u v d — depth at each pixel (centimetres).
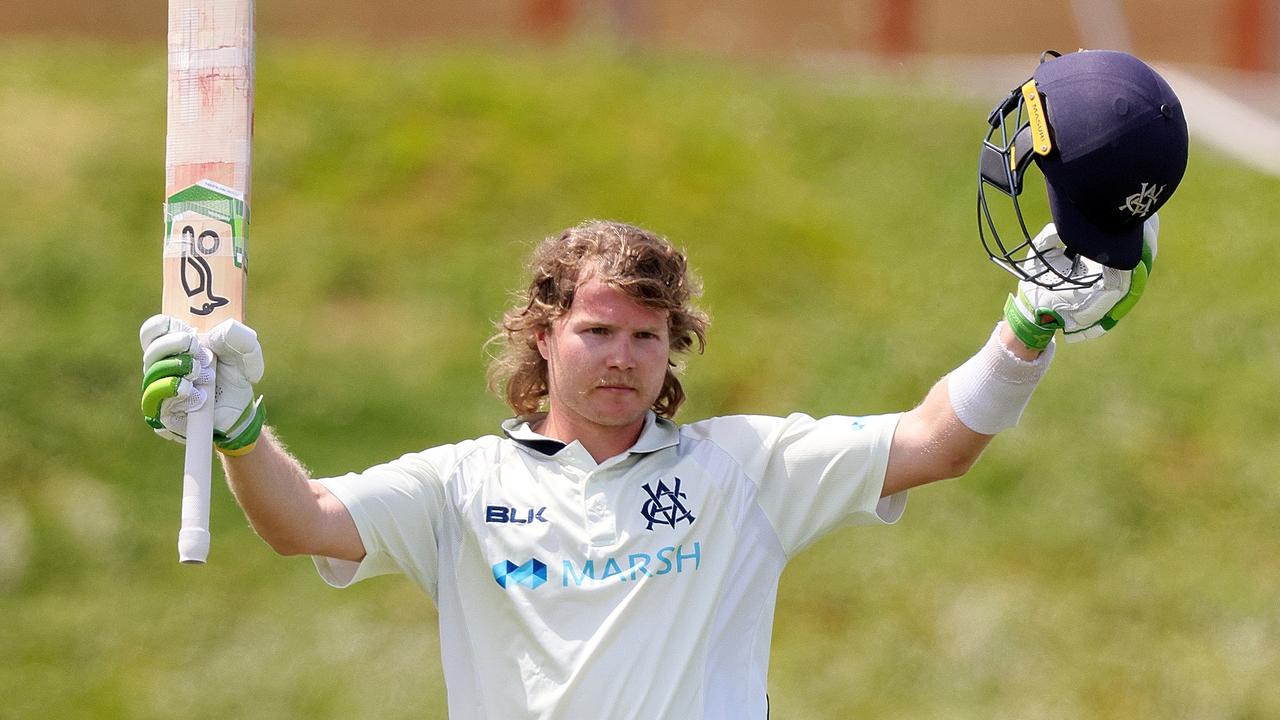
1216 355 3553
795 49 5853
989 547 3019
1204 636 2825
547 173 4078
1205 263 3919
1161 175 1030
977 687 2694
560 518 1091
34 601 2802
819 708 2630
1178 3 6156
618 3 5509
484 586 1096
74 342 3372
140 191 3931
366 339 3506
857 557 2977
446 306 3619
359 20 5844
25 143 4041
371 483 1110
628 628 1059
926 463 1123
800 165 4241
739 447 1138
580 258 1110
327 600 2842
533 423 1180
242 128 1084
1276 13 6097
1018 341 1091
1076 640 2806
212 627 2770
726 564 1098
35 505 2983
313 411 3266
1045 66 1080
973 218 4009
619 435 1130
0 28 5716
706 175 4131
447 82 4441
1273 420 3341
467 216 3922
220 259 1070
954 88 4872
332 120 4225
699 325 1196
